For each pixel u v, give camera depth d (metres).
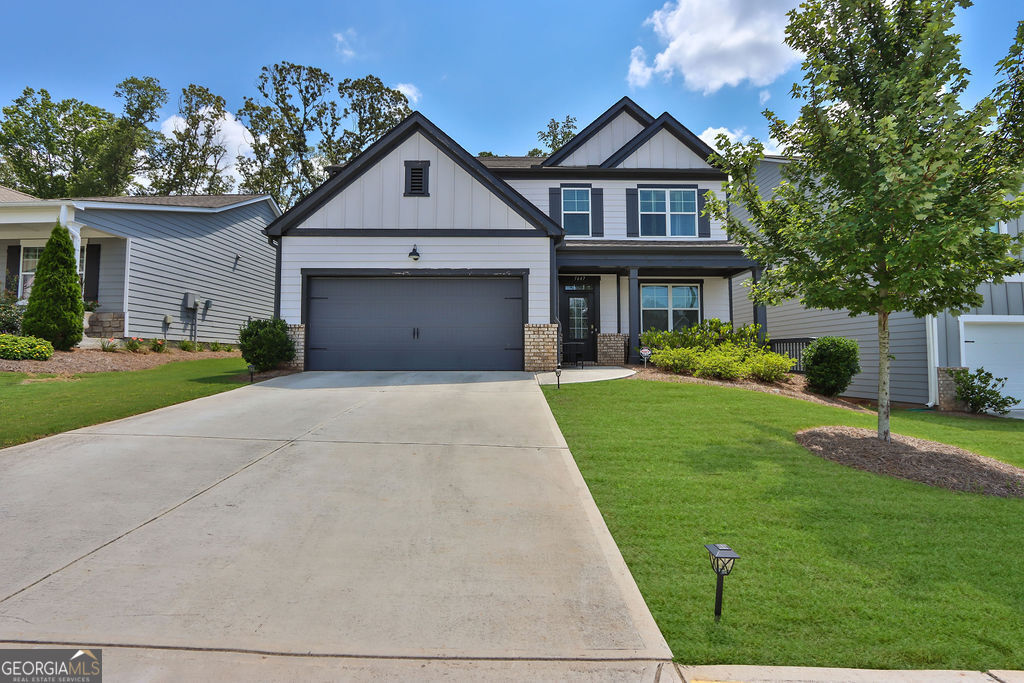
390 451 5.86
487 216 12.90
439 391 9.59
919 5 6.16
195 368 13.44
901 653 2.62
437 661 2.54
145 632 2.70
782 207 7.00
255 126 34.78
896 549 3.71
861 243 5.88
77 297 13.23
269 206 23.64
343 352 12.71
